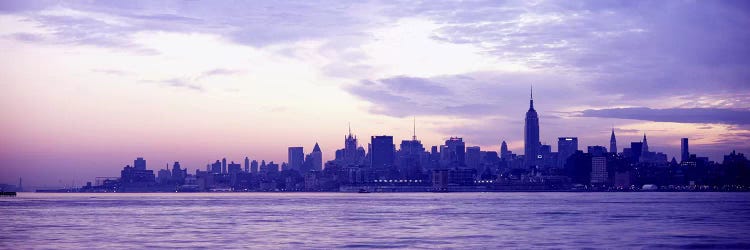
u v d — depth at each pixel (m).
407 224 156.88
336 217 190.00
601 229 139.75
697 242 113.69
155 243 112.19
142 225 155.25
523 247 105.44
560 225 152.25
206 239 118.88
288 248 104.31
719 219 174.38
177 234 129.25
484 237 121.81
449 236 123.81
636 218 180.12
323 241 114.88
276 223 161.62
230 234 128.75
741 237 121.75
